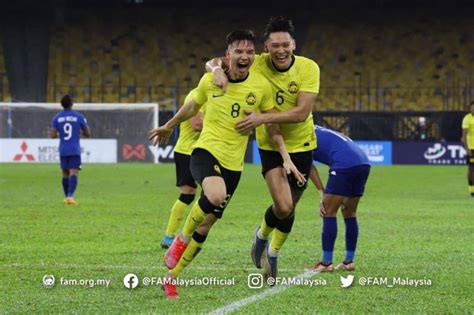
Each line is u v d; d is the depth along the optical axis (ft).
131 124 403.34
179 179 111.24
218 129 79.56
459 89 456.04
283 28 83.35
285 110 85.56
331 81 462.60
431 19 480.23
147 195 209.87
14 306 72.59
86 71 463.42
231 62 79.00
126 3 479.82
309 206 181.98
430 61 469.16
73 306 72.90
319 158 94.73
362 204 188.55
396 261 100.73
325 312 71.10
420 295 79.00
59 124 180.86
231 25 483.51
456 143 404.16
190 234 77.51
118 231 131.34
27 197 199.93
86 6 477.77
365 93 457.27
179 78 469.16
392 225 143.64
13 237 122.31
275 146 85.40
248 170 339.16
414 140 406.00
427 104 452.35
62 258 101.09
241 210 169.99
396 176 305.73
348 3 473.26
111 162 402.52
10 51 446.60
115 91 460.96
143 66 470.39
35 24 448.24
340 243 118.11
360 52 473.26
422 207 180.96
